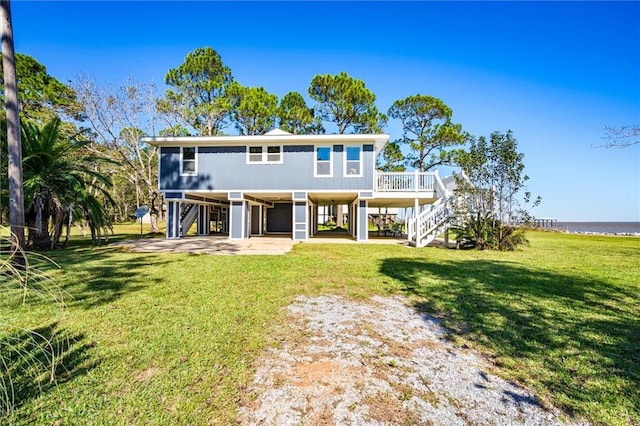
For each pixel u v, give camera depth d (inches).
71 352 111.6
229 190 553.3
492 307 167.5
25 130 377.4
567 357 112.0
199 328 135.4
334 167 539.8
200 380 95.1
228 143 546.9
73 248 410.0
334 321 146.6
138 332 130.2
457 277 239.6
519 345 121.8
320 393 90.0
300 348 118.6
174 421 76.6
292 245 467.2
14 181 239.5
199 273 247.3
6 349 110.5
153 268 267.7
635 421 78.2
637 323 144.5
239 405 83.9
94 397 85.3
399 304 173.3
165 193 561.9
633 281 228.2
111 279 225.1
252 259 319.6
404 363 108.3
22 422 74.8
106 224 457.1
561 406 84.5
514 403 85.9
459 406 84.6
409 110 858.8
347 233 802.8
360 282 221.3
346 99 786.8
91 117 679.1
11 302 164.7
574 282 225.0
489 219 431.2
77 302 170.4
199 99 849.5
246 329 135.3
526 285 215.5
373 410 82.5
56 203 389.7
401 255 360.8
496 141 422.9
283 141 536.1
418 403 85.7
